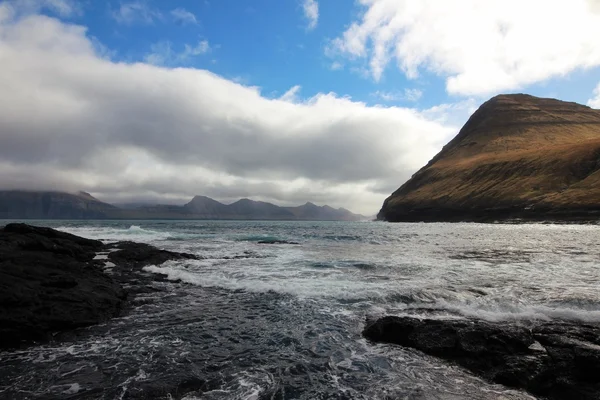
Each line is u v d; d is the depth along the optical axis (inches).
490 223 4884.4
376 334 409.4
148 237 1947.6
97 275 687.1
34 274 553.3
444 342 373.4
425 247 1397.6
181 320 481.4
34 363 346.6
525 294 565.6
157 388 293.4
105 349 381.4
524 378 304.3
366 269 841.5
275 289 641.0
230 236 2121.1
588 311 471.5
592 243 1514.5
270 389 293.9
